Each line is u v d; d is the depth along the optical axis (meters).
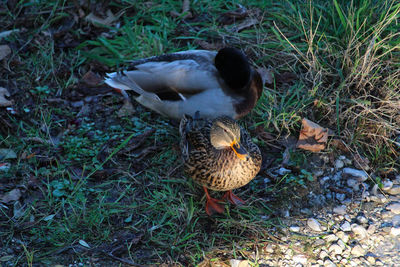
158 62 4.70
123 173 4.61
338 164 4.70
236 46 5.81
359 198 4.44
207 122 4.26
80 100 5.38
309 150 4.79
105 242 4.00
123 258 3.88
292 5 5.77
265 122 4.97
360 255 3.94
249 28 6.04
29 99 5.31
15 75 5.54
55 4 6.23
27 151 4.74
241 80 4.32
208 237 4.05
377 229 4.15
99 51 5.84
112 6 6.28
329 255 3.94
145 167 4.69
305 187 4.47
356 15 5.53
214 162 3.96
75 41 5.95
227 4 6.34
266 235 4.09
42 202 4.33
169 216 4.21
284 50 5.62
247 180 4.04
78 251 3.92
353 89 5.12
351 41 5.11
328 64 5.32
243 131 4.20
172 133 5.01
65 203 4.33
